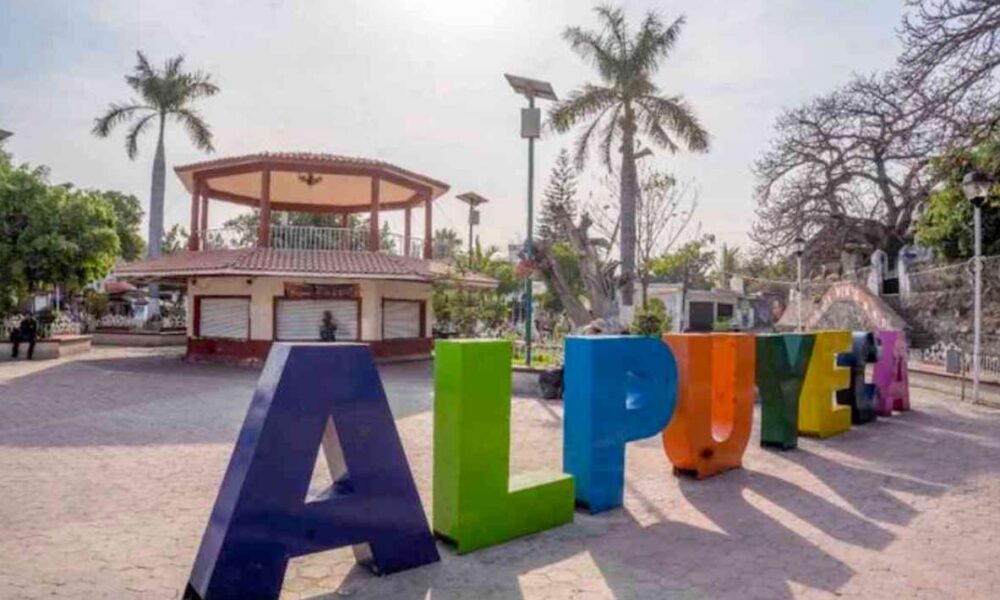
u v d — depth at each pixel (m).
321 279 20.47
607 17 23.03
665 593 4.25
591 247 19.78
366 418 4.50
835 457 8.32
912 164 26.08
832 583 4.43
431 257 25.14
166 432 9.23
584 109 22.98
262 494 3.99
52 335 22.84
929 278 20.75
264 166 21.50
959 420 11.25
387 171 22.56
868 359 11.07
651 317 17.73
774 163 30.00
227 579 3.83
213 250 22.27
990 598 4.23
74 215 22.78
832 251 29.84
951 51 13.81
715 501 6.35
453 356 5.00
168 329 30.17
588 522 5.73
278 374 4.16
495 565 4.71
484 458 5.08
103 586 4.21
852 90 26.14
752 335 8.66
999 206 16.62
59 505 5.86
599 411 6.00
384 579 4.43
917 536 5.40
